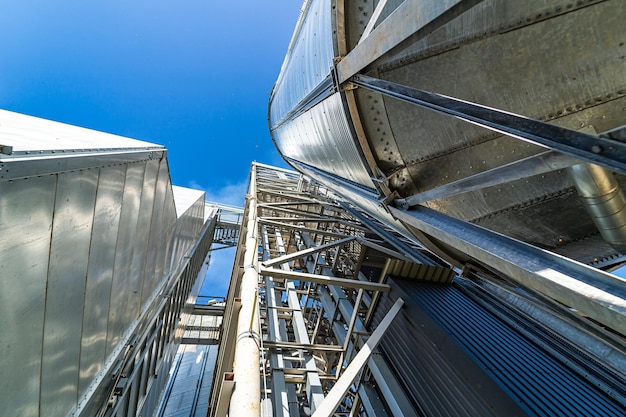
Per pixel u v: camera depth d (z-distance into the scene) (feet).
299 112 23.75
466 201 16.10
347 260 36.52
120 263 21.02
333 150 19.92
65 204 12.95
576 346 15.46
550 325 17.30
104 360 20.71
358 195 21.97
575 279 7.07
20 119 15.16
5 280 10.02
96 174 15.38
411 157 15.75
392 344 19.53
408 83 13.65
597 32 10.95
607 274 6.54
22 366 11.71
